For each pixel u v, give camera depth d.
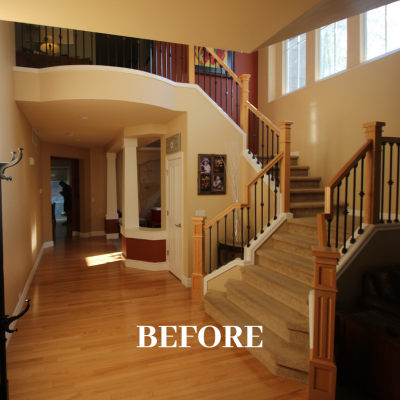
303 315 2.89
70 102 4.12
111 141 7.54
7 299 3.26
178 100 4.70
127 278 5.33
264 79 6.63
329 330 2.24
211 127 4.90
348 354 2.46
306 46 5.52
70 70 3.97
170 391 2.44
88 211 9.43
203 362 2.84
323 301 2.23
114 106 4.35
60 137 7.03
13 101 3.88
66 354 2.97
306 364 2.51
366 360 2.31
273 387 2.49
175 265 5.41
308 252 3.46
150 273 5.62
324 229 2.75
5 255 3.21
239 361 2.86
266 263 3.78
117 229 9.21
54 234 10.04
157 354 2.98
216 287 4.15
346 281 2.80
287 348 2.72
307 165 5.42
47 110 4.50
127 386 2.50
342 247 3.08
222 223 5.03
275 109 6.25
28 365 2.79
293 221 3.99
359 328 2.36
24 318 3.77
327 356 2.25
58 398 2.36
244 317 3.35
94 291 4.71
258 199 4.65
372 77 4.22
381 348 2.19
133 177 6.17
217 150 4.95
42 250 7.43
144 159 10.18
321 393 2.25
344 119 4.67
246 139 5.11
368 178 3.01
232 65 6.69
